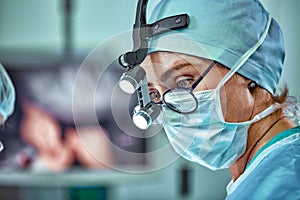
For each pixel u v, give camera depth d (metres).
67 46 2.91
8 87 1.30
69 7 3.06
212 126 0.89
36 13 3.16
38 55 2.79
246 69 0.91
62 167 2.76
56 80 2.78
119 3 3.07
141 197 2.99
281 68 1.01
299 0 2.59
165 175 2.94
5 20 3.19
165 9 0.96
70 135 2.76
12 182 2.77
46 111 2.78
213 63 0.87
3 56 2.81
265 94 0.93
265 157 0.87
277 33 1.00
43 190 2.76
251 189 0.82
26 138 2.78
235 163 0.96
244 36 0.93
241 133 0.91
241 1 0.96
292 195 0.75
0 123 1.30
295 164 0.81
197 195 2.87
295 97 0.98
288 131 0.90
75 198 2.66
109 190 2.77
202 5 0.94
